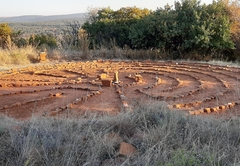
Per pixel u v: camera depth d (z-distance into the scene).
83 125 4.58
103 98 7.75
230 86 9.27
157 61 15.65
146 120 4.78
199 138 4.02
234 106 7.04
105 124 4.53
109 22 21.84
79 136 4.03
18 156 3.44
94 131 4.30
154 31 17.64
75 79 10.83
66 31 24.53
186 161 3.28
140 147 3.85
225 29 16.33
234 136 4.25
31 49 16.39
